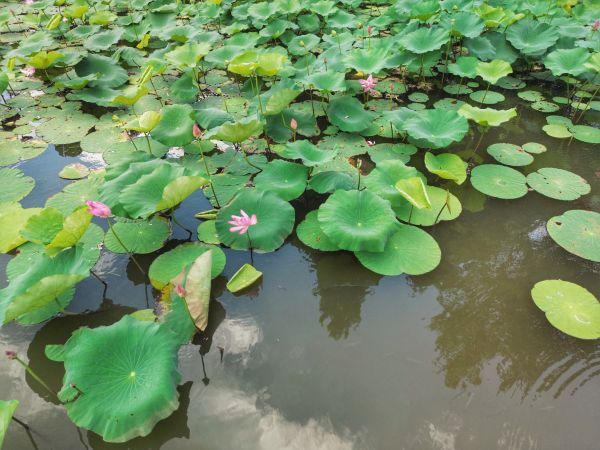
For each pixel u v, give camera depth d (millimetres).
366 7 10773
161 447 2420
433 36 6336
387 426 2494
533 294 3225
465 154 5086
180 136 4793
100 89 6543
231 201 3873
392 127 5613
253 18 9047
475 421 2512
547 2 8203
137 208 3510
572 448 2387
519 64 7500
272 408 2598
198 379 2758
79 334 2912
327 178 4191
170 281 3166
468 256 3662
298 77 6207
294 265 3609
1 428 2062
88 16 11000
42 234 3459
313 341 2996
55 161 5117
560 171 4613
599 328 2941
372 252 3588
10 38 9883
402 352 2914
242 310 3223
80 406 2357
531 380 2727
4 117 6141
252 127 4230
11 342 3029
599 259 3537
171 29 7941
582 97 6195
